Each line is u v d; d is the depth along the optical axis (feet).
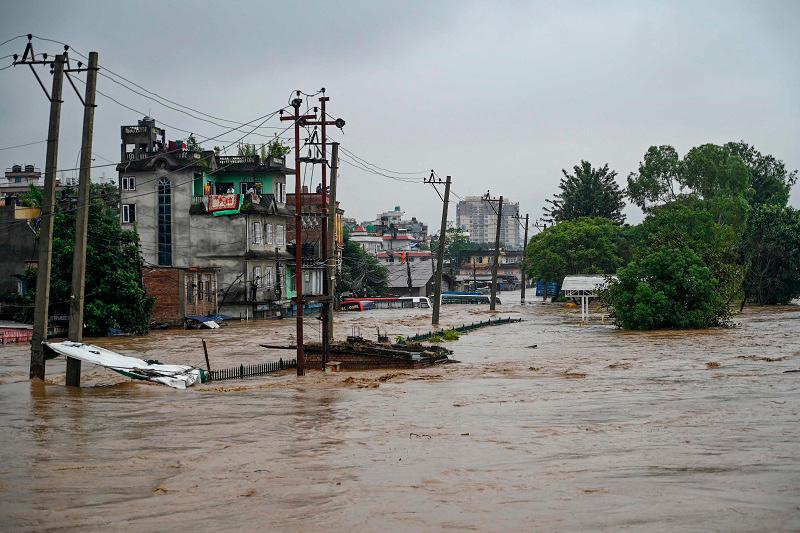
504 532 34.37
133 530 35.81
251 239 232.73
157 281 198.18
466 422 64.23
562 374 100.42
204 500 40.81
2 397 80.59
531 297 442.91
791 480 41.93
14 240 193.26
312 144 109.91
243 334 178.81
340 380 96.07
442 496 40.73
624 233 342.03
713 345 134.92
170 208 233.55
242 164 249.96
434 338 155.12
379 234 571.69
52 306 165.99
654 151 310.04
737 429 57.62
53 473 47.16
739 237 281.95
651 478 43.27
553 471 45.73
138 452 53.36
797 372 94.48
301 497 41.14
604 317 227.20
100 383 95.45
